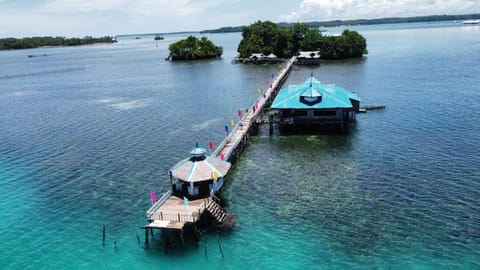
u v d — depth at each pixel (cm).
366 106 7050
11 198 4200
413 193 3831
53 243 3378
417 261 2892
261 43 17400
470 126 5656
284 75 10862
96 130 6606
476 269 2786
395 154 4828
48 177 4703
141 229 3522
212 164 3844
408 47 19075
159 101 8794
